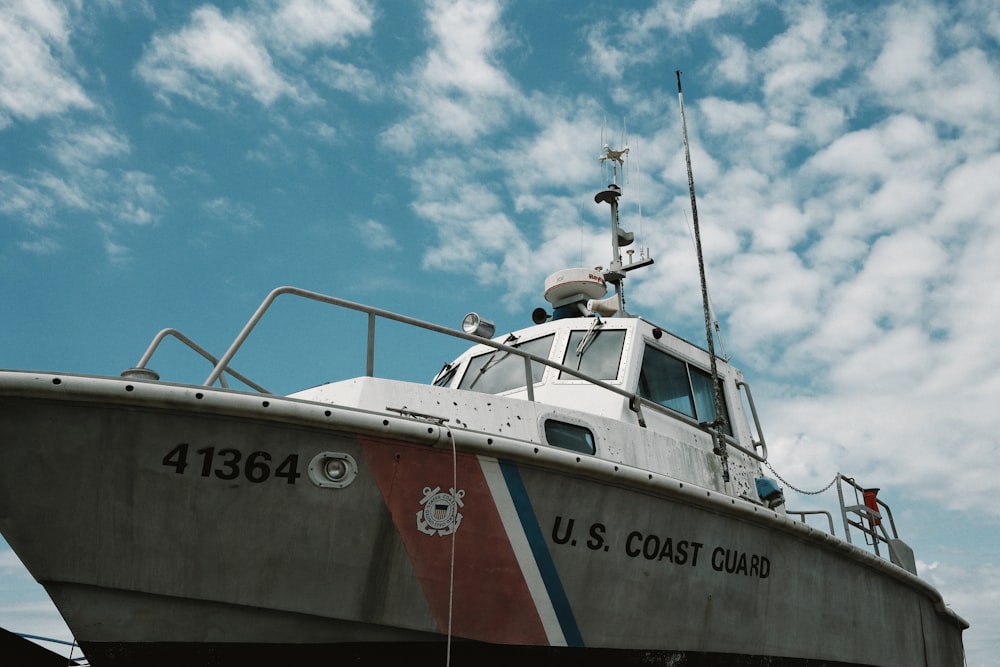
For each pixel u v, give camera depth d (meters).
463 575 5.07
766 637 6.68
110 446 4.45
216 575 4.64
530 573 5.25
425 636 5.03
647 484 5.68
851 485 9.23
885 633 8.32
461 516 5.06
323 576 4.79
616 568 5.62
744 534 6.53
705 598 6.18
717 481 6.91
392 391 5.34
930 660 9.34
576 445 5.90
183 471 4.54
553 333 7.47
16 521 4.40
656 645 5.84
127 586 4.56
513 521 5.20
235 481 4.61
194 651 4.71
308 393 5.52
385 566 4.90
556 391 6.89
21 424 4.34
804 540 7.17
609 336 7.26
